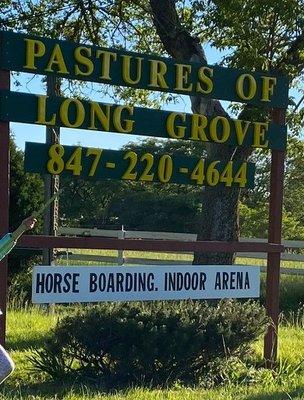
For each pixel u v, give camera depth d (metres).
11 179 15.10
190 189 48.25
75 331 7.22
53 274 7.41
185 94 8.31
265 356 8.70
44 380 7.40
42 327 10.53
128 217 48.50
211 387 7.42
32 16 15.02
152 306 7.79
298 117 12.74
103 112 7.78
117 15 15.20
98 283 7.67
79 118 7.64
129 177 7.98
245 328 7.96
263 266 17.41
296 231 32.34
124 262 18.12
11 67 7.27
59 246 7.37
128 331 7.14
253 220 33.03
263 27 11.86
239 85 8.63
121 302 7.84
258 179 35.94
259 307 8.47
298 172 38.38
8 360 3.67
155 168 8.14
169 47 12.34
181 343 7.27
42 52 7.41
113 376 7.29
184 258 22.70
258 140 8.80
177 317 7.45
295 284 17.72
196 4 11.80
